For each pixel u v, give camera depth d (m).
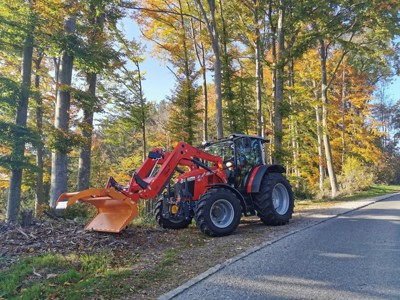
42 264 5.10
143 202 11.62
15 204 13.78
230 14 20.52
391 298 4.07
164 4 20.41
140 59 19.12
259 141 9.93
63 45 12.71
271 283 4.60
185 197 8.00
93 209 9.82
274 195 9.17
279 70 17.05
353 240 6.91
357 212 11.36
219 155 9.46
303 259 5.62
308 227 8.39
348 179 27.48
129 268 5.21
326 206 13.59
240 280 4.73
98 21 15.45
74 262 5.30
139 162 24.98
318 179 33.91
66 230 7.07
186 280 4.77
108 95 18.00
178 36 22.09
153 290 4.42
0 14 12.23
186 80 24.42
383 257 5.71
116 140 21.47
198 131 29.53
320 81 27.55
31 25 12.38
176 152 7.74
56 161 13.59
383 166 40.88
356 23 17.62
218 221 7.66
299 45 16.45
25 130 13.37
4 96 13.11
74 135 13.48
